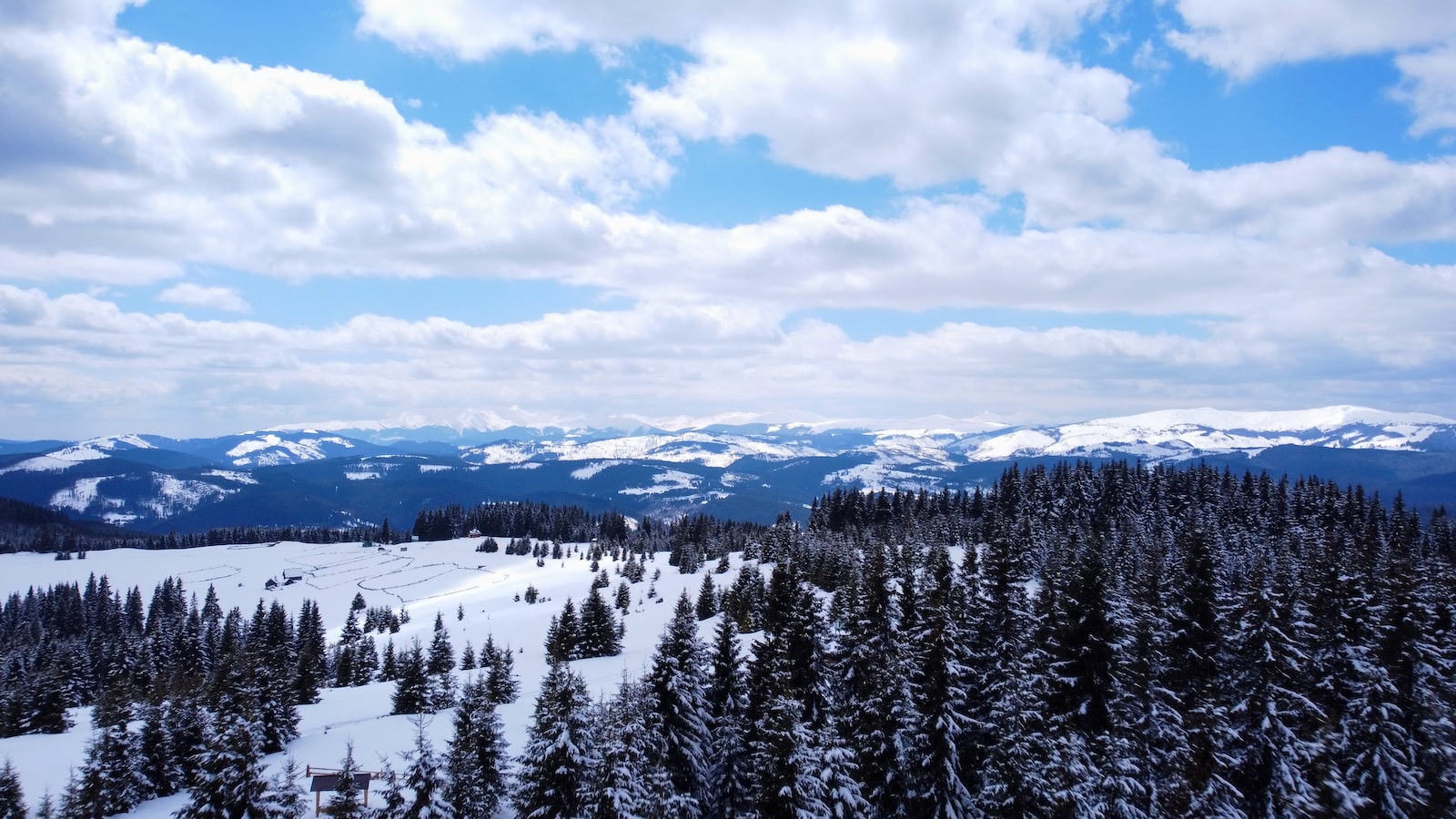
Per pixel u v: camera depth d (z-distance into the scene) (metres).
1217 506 127.94
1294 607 43.00
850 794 33.16
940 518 138.75
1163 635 45.69
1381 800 38.53
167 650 118.69
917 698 36.78
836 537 135.38
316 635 117.00
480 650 120.88
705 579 121.31
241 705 35.69
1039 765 35.00
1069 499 136.00
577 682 36.25
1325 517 124.00
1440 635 48.66
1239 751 40.31
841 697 44.19
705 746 41.78
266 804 32.91
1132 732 38.06
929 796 35.56
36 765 57.81
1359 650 43.03
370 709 80.19
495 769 40.78
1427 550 108.44
